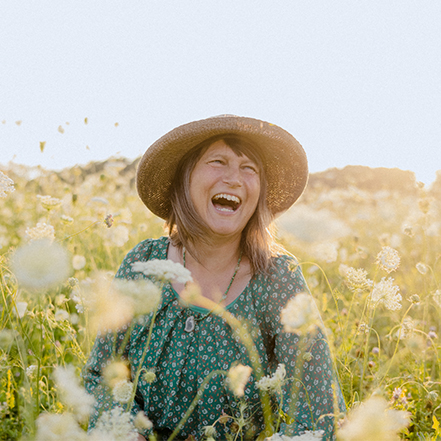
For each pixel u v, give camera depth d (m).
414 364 2.60
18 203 5.68
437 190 5.98
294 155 2.21
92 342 2.63
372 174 9.44
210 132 1.98
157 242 2.18
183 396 1.85
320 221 1.27
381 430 0.91
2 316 2.15
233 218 1.93
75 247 4.01
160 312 1.89
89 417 1.74
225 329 1.86
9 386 2.35
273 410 1.93
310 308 1.44
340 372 2.36
